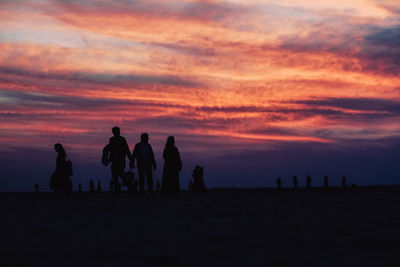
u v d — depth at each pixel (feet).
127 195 76.18
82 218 35.76
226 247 22.00
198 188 96.63
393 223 30.35
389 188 100.94
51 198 68.49
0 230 28.71
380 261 18.28
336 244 22.34
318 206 45.52
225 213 38.70
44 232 27.71
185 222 32.40
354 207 43.65
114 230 28.37
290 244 22.52
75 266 18.24
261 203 51.60
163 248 21.86
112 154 69.97
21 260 19.48
